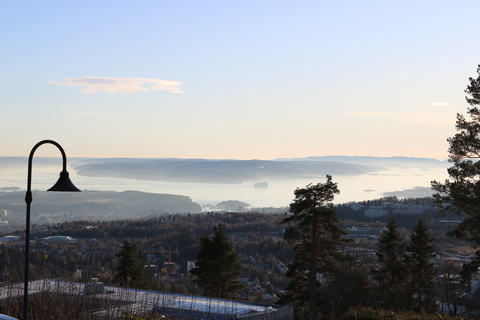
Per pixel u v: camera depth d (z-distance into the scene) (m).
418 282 28.12
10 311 9.17
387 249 31.53
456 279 20.98
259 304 17.08
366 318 11.88
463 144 21.80
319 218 25.42
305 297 26.38
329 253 26.03
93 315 9.42
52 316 9.09
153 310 10.17
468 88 22.69
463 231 21.42
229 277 30.45
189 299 14.88
